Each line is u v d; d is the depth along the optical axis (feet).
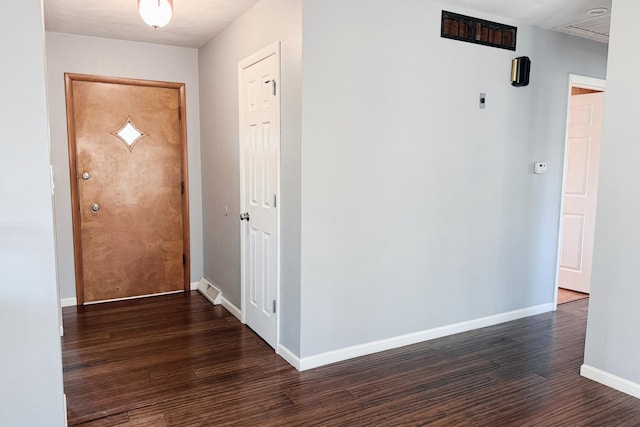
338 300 9.68
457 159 11.08
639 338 8.37
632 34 8.27
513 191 12.23
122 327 11.89
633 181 8.38
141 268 14.56
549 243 13.25
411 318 10.84
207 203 14.73
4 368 5.81
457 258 11.43
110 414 7.71
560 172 13.14
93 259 13.84
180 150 14.80
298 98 8.82
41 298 5.89
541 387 8.78
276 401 8.17
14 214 5.68
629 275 8.49
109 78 13.48
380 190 9.95
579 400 8.30
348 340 9.95
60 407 6.12
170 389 8.59
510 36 11.53
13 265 5.72
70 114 13.05
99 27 12.25
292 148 9.15
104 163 13.70
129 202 14.17
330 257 9.45
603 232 8.86
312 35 8.68
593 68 13.48
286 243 9.64
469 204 11.44
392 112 9.90
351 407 7.98
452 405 8.07
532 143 12.40
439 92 10.55
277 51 9.44
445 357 10.13
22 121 5.63
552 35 12.35
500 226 12.10
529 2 10.25
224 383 8.84
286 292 9.77
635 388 8.45
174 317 12.70
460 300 11.64
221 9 10.82
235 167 12.22
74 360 9.84
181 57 14.46
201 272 15.60
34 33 5.59
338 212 9.43
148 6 8.32
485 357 10.16
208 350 10.43
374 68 9.53
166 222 14.80
